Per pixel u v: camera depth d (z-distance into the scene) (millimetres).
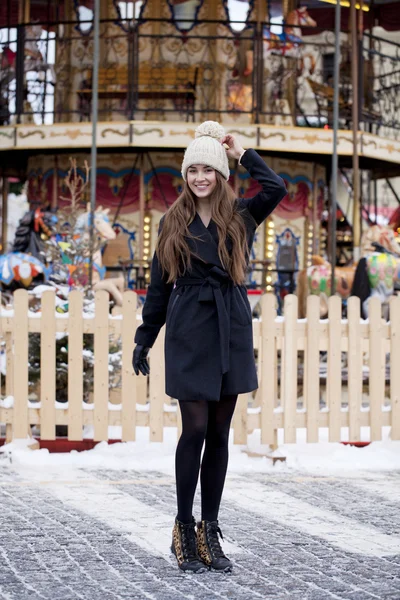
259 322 8578
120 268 21953
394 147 22000
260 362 8609
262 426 8586
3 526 5766
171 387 4820
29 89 22297
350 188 25828
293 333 8625
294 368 8648
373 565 4879
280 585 4457
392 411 8961
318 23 26828
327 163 23609
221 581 4531
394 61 23375
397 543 5422
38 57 21844
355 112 19297
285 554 5113
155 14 21781
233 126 20406
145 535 5539
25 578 4547
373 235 18969
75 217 11664
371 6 25203
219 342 4801
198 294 4832
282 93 22188
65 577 4574
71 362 8570
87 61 21891
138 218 22219
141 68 21688
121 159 22250
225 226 4848
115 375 9945
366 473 8125
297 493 7078
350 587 4426
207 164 4875
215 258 4840
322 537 5555
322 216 25219
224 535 5574
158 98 21609
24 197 38844
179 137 20188
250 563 4902
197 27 21844
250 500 6770
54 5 23688
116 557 5000
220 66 21781
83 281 11055
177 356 4824
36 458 8438
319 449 8945
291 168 23031
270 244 22812
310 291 19594
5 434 9625
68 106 22000
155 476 7820
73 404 8594
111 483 7434
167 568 4777
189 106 21766
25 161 24359
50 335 8578
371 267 17891
